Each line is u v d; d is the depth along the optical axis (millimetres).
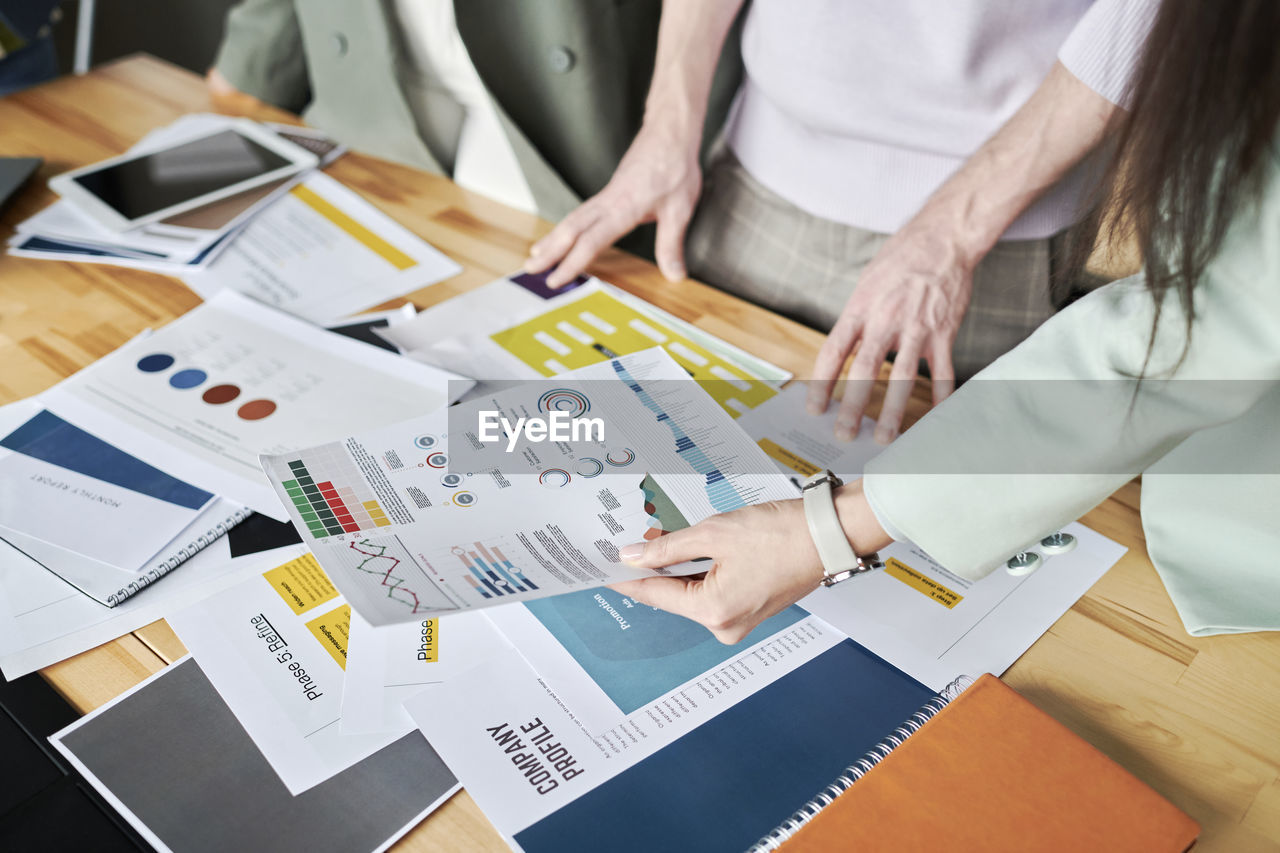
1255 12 396
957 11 926
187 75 1572
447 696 607
